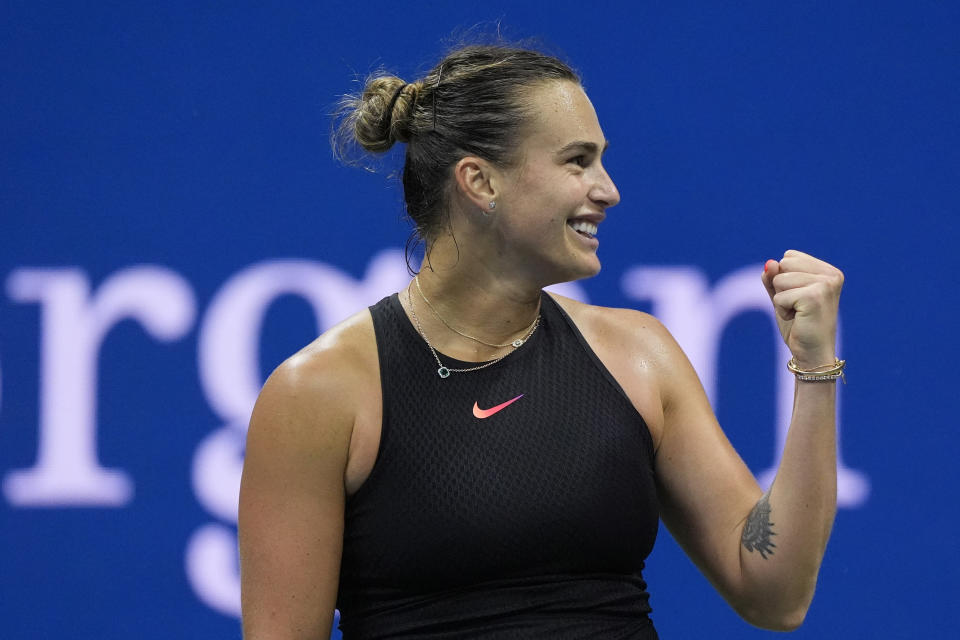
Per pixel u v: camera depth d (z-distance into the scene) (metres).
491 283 5.29
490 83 5.23
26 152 11.15
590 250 5.29
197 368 11.06
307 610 5.04
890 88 11.31
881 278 11.23
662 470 5.50
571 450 5.12
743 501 5.36
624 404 5.28
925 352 11.18
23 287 11.06
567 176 5.14
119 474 11.02
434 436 5.09
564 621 5.04
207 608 11.02
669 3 11.37
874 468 11.15
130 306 11.09
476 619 5.01
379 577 5.09
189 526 11.02
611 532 5.14
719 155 11.30
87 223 11.13
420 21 11.34
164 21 11.28
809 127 11.30
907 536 11.12
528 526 5.00
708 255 11.26
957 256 11.23
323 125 11.27
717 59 11.34
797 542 5.05
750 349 11.16
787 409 11.09
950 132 11.27
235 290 11.14
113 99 11.22
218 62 11.28
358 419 5.11
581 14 11.35
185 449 11.03
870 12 11.33
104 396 11.03
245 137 11.25
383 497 5.06
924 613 11.10
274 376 5.20
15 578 10.96
